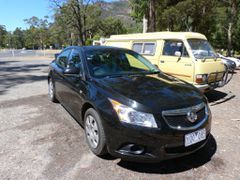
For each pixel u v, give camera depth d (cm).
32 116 566
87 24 3488
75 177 329
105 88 371
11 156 382
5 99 726
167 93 357
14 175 333
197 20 2914
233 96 795
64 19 3328
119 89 361
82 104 410
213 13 2755
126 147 325
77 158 377
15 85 958
